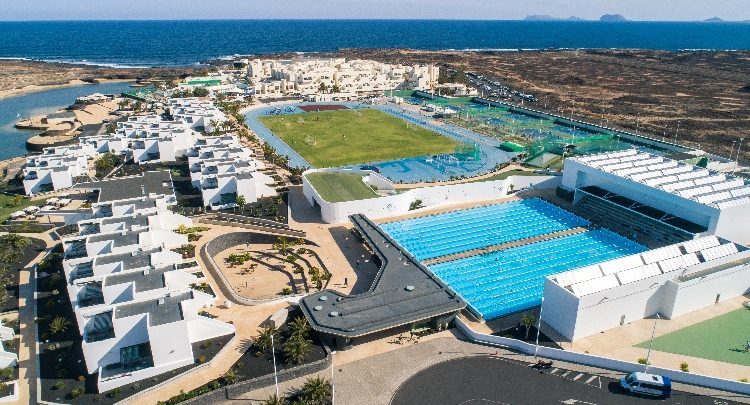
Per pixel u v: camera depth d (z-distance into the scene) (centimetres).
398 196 12500
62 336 7825
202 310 8312
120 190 12650
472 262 10481
